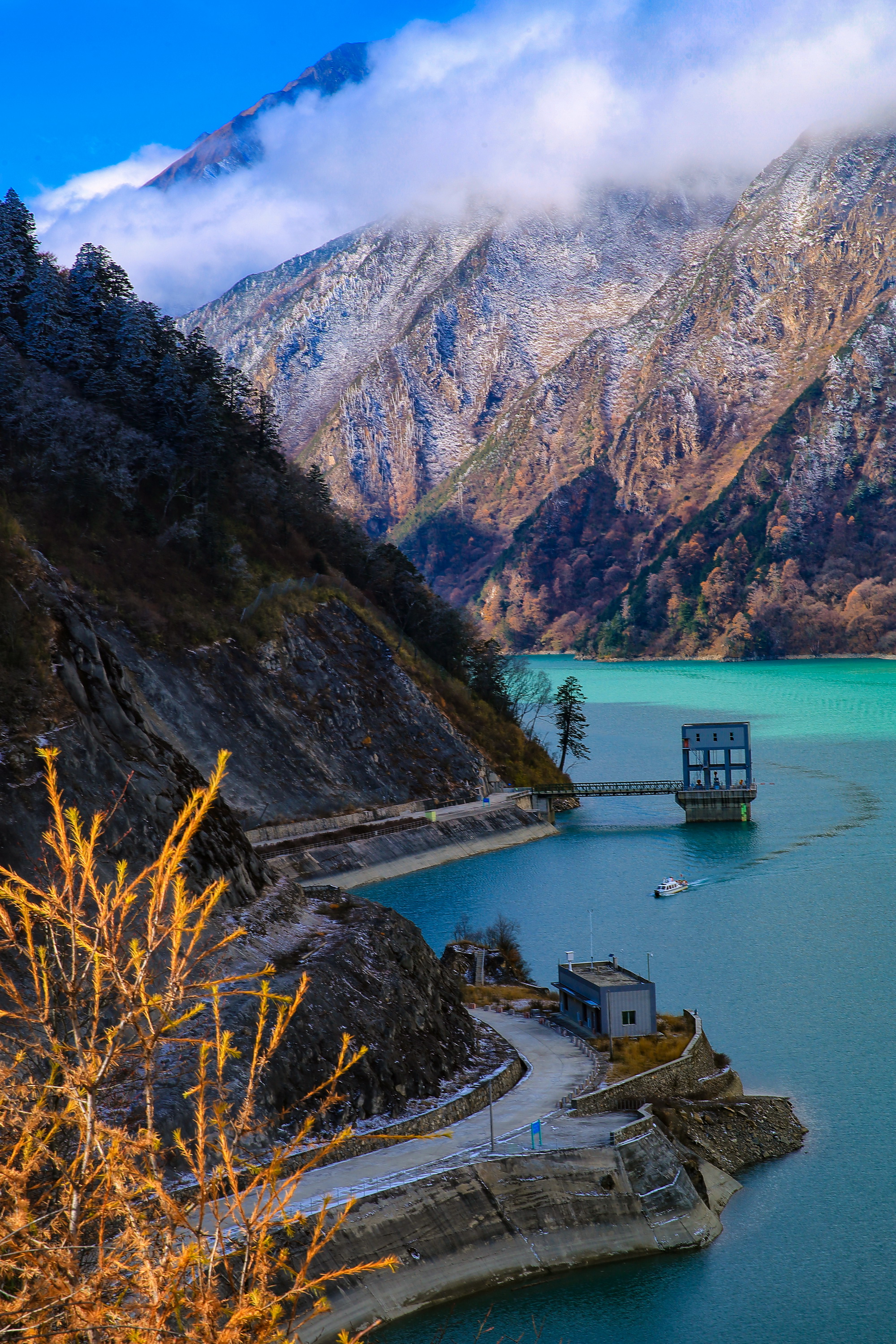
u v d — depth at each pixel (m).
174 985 11.36
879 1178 59.66
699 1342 45.59
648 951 101.19
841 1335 46.22
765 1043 77.88
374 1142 55.00
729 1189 58.88
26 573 75.44
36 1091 10.92
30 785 62.41
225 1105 11.41
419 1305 46.47
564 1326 46.72
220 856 69.75
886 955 97.38
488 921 113.56
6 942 11.40
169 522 158.00
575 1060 69.75
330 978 61.97
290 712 151.62
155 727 78.75
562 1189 53.53
